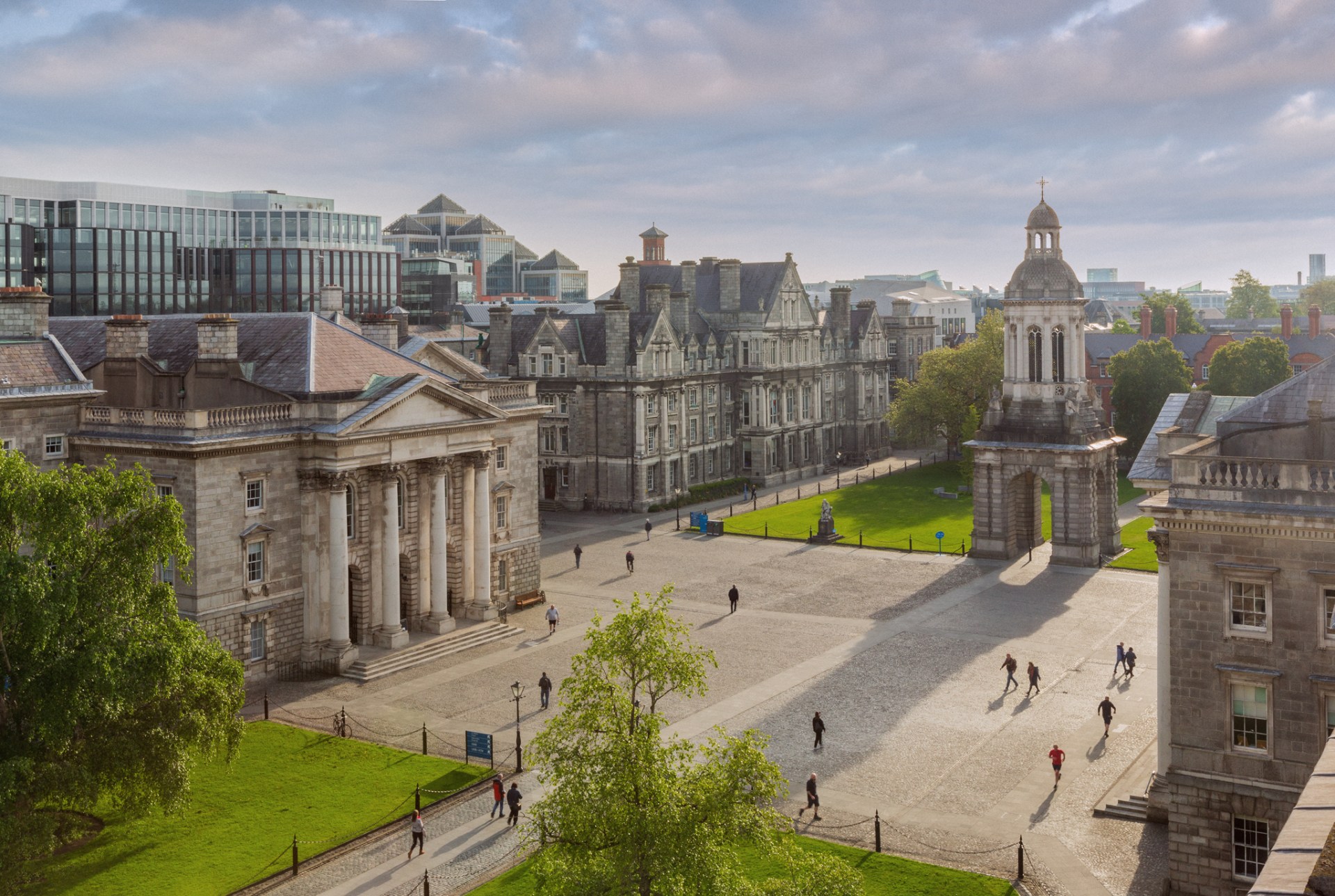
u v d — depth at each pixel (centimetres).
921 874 4391
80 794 4241
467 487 7744
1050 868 4453
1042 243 9944
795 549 10419
